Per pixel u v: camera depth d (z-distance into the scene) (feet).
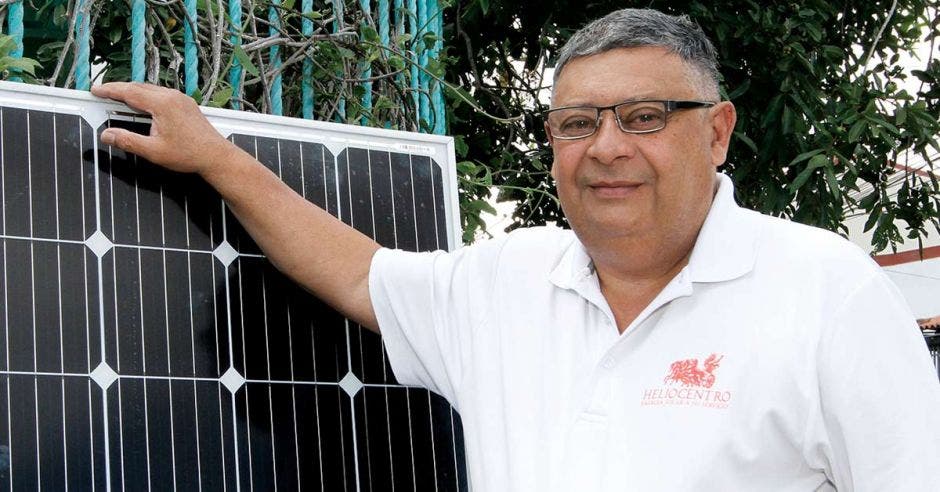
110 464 6.70
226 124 7.91
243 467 7.21
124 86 7.35
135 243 7.22
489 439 7.52
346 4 10.93
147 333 7.09
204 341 7.30
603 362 7.32
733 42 14.85
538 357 7.55
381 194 8.49
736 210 7.49
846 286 6.86
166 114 7.31
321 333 7.88
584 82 7.19
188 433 7.04
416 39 10.98
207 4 8.71
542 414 7.38
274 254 7.63
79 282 6.93
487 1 13.73
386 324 7.93
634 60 7.15
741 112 15.01
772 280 7.08
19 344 6.61
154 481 6.82
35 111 7.09
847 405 6.64
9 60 7.51
